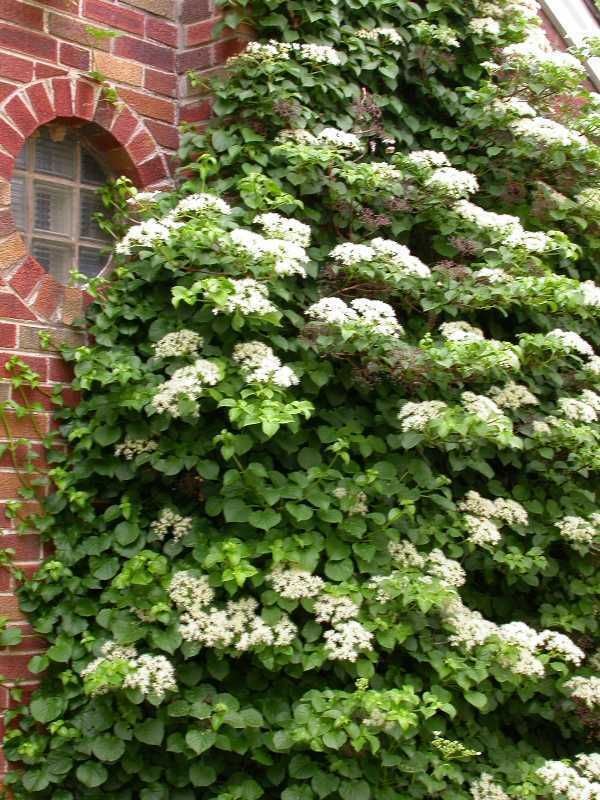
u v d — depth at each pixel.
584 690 3.17
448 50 3.95
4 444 2.99
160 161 3.48
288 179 3.35
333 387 3.34
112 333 3.18
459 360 3.11
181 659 2.94
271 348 3.17
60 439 3.12
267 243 3.00
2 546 2.97
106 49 3.35
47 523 3.03
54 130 3.30
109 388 3.12
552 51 4.49
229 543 2.86
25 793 2.87
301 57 3.47
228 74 3.45
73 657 2.94
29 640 2.99
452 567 3.09
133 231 3.03
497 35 4.02
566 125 4.20
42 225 3.28
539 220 4.03
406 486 3.27
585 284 3.52
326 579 3.11
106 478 3.15
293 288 3.30
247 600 2.90
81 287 3.22
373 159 3.74
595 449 3.51
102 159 3.44
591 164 3.97
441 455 3.46
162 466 3.02
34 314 3.10
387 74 3.66
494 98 3.89
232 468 3.08
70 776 2.92
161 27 3.53
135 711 2.83
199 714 2.78
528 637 3.02
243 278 3.13
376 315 3.09
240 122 3.44
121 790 2.90
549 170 4.00
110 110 3.34
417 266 3.29
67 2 3.24
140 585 2.92
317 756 2.91
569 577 3.61
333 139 3.34
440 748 2.87
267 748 2.90
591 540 3.43
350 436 3.22
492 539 3.20
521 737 3.50
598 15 5.15
